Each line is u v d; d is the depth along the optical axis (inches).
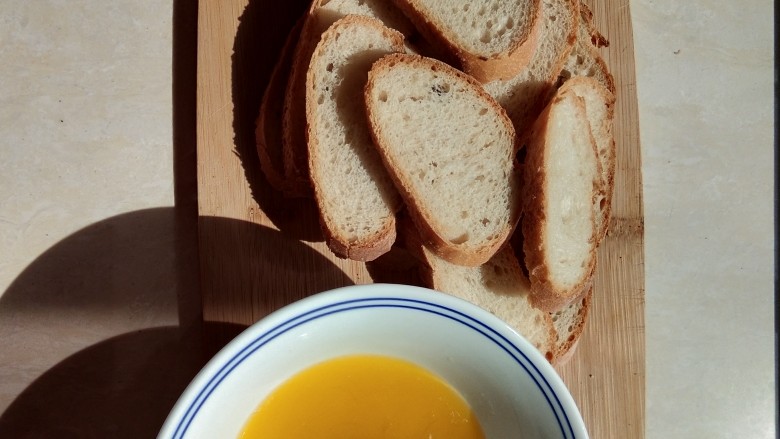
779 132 15.7
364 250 12.0
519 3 12.9
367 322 10.5
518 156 13.2
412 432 10.9
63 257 12.9
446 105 12.6
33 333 12.7
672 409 14.6
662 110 15.4
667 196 15.2
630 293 13.4
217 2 12.5
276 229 12.4
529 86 13.5
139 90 13.4
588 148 12.9
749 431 14.8
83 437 12.6
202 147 12.3
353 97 12.5
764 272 15.3
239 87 12.5
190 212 13.4
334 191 12.2
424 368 11.1
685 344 14.8
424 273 12.6
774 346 15.2
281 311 9.9
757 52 15.7
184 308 13.1
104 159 13.2
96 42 13.4
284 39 12.8
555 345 12.8
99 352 12.8
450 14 12.8
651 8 15.5
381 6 13.2
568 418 10.1
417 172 12.3
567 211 12.8
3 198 12.9
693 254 15.1
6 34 13.2
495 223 12.5
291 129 12.1
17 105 13.1
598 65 13.7
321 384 10.8
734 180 15.5
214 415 9.9
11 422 12.5
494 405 10.9
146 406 12.8
